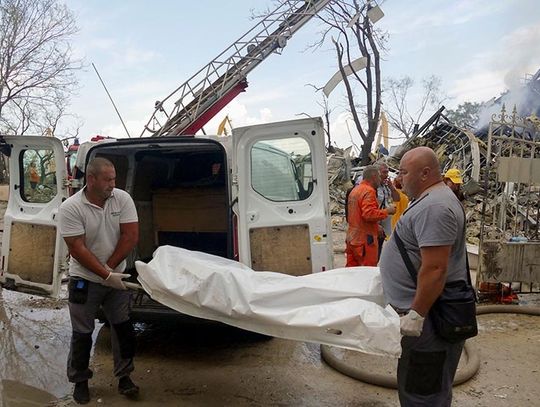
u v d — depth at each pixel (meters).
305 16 10.74
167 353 4.30
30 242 4.43
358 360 4.19
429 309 2.30
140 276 3.15
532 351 4.36
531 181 5.88
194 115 9.16
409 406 2.42
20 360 4.05
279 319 2.68
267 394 3.50
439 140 17.62
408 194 2.49
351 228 5.25
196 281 2.97
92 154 4.38
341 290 2.76
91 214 3.22
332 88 10.36
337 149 22.70
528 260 5.72
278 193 3.94
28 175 4.55
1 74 24.22
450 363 2.43
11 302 5.75
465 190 7.16
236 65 9.93
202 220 5.61
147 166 5.57
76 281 3.29
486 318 5.34
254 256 3.89
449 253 2.24
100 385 3.62
